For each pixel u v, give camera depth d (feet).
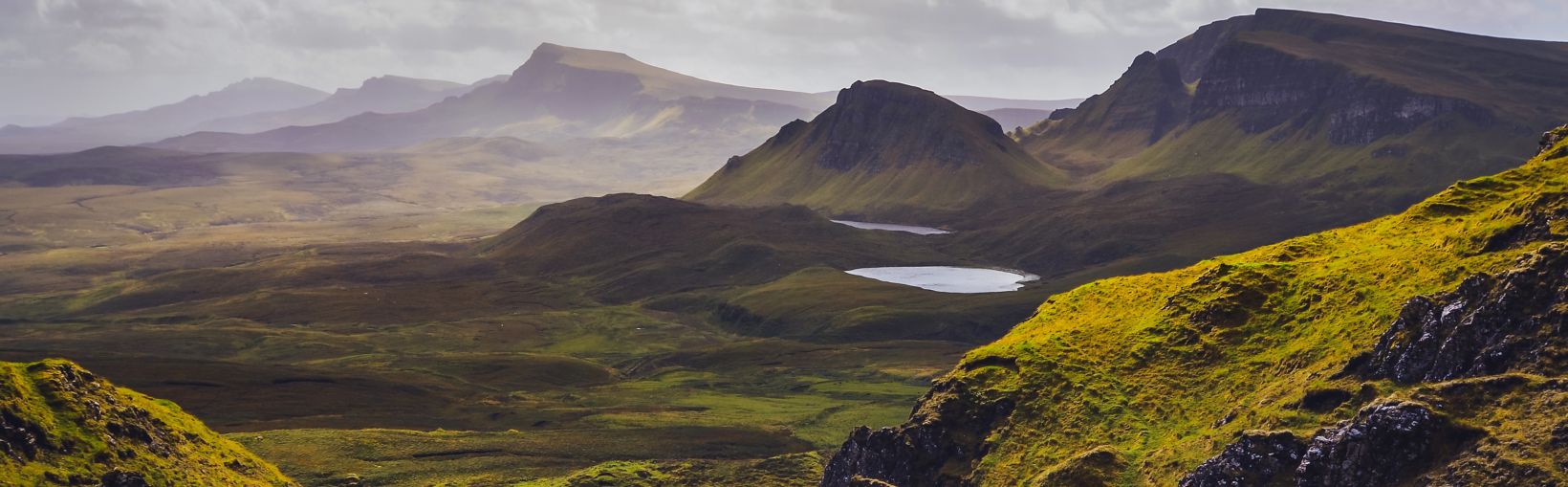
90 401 531.09
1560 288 430.61
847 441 616.39
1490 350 428.56
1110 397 538.47
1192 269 650.84
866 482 541.75
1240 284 572.51
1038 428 540.11
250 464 601.62
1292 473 426.92
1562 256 440.04
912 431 574.56
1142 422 514.27
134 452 524.52
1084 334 607.37
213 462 570.05
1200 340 552.41
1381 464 407.03
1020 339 636.89
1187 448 472.85
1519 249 471.62
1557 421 384.27
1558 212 475.31
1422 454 402.11
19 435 485.56
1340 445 415.85
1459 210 572.51
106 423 528.63
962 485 537.24
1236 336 542.57
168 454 544.21
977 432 561.84
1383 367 451.53
